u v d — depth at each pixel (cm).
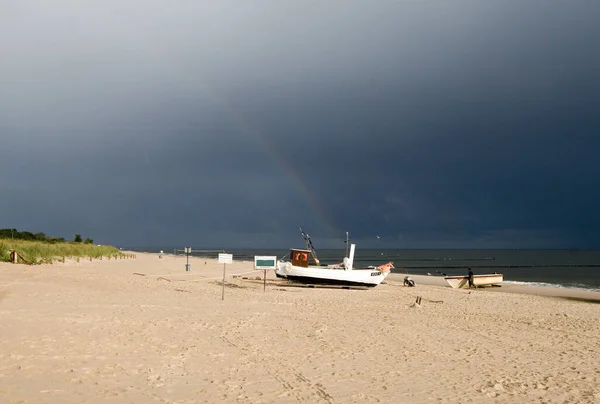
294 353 1272
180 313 1755
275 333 1527
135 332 1375
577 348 1536
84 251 5859
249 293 2864
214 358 1164
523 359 1340
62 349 1127
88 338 1255
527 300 3294
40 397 809
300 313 2003
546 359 1352
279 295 2861
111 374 971
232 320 1692
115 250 8306
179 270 5428
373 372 1119
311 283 4044
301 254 4150
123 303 1888
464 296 3438
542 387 1054
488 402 934
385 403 898
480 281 4728
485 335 1705
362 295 3219
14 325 1328
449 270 8762
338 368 1140
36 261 3841
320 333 1565
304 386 981
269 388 955
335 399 907
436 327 1825
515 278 6738
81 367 1000
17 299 1783
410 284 4394
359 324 1794
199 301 2181
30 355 1055
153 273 4547
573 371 1218
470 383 1063
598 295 4053
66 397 818
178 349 1226
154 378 969
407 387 1009
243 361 1156
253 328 1581
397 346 1430
